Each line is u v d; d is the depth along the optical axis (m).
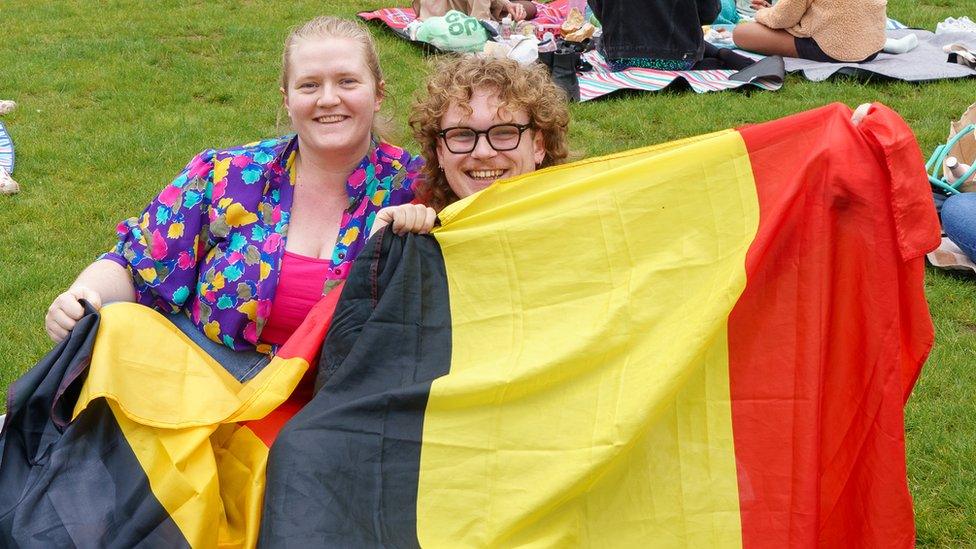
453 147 3.37
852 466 3.04
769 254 2.96
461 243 3.13
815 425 2.89
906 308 3.01
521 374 2.89
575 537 2.87
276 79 9.39
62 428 2.91
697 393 2.97
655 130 8.04
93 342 2.99
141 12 11.55
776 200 3.01
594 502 2.89
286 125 3.86
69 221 6.74
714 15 9.37
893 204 2.91
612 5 9.18
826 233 2.95
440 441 2.88
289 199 3.47
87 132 8.15
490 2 10.45
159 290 3.45
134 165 7.59
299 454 2.78
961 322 5.46
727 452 2.94
